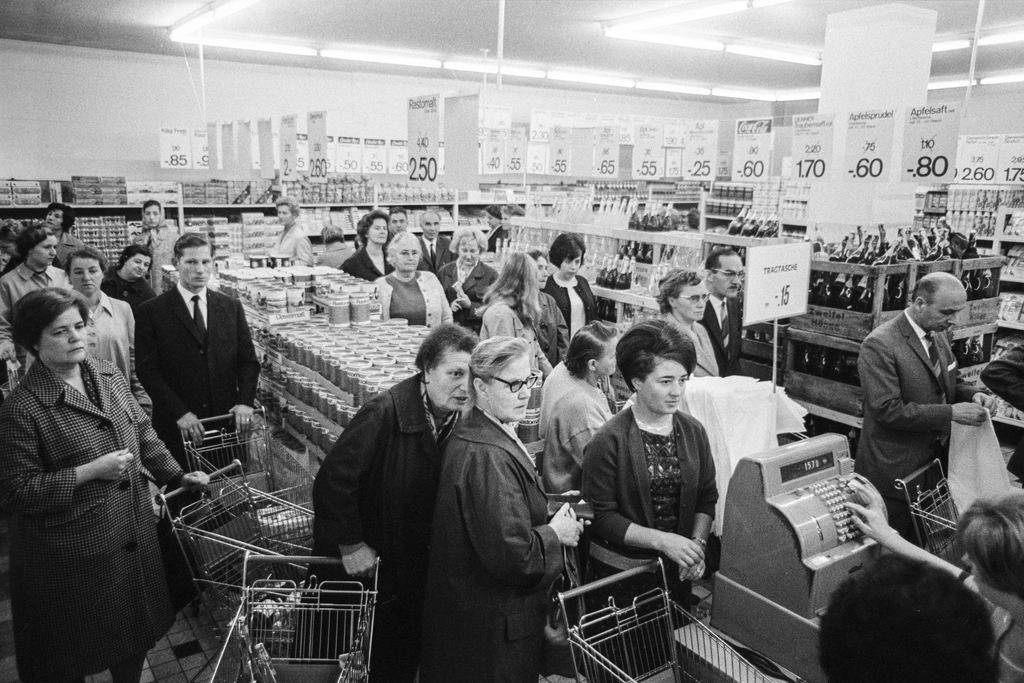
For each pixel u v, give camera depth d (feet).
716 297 13.53
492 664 7.17
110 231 33.04
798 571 7.34
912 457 10.97
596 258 19.12
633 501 8.03
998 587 5.09
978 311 14.06
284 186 37.40
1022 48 34.86
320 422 12.55
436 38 33.47
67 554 8.38
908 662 3.19
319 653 8.07
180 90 38.63
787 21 30.12
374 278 20.30
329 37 33.27
